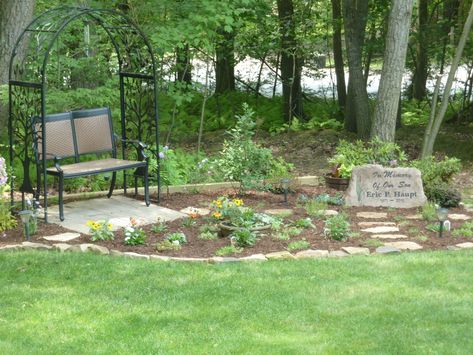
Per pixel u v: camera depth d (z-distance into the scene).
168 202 8.88
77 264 6.48
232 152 9.55
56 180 9.74
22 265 6.45
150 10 11.54
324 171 12.93
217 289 5.88
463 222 8.21
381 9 15.91
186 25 11.47
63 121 8.55
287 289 5.88
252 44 16.98
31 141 8.19
